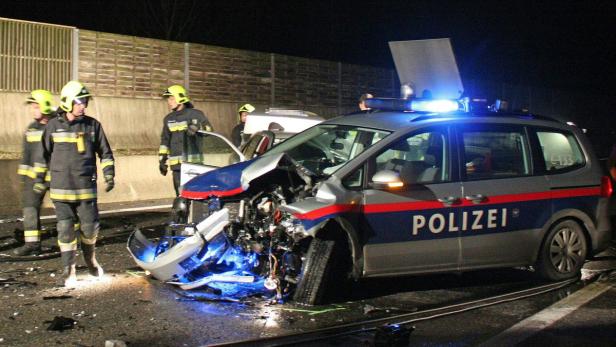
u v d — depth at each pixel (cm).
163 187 1466
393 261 702
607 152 3312
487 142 764
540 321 654
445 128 745
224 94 1948
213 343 574
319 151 793
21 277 773
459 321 655
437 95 902
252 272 710
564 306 705
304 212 661
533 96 3155
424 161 734
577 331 625
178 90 1045
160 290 724
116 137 1695
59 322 606
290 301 693
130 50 1744
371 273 695
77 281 757
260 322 631
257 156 838
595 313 681
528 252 771
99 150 763
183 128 1038
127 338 581
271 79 2066
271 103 2070
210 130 1054
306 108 2172
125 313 646
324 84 2225
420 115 759
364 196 688
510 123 780
